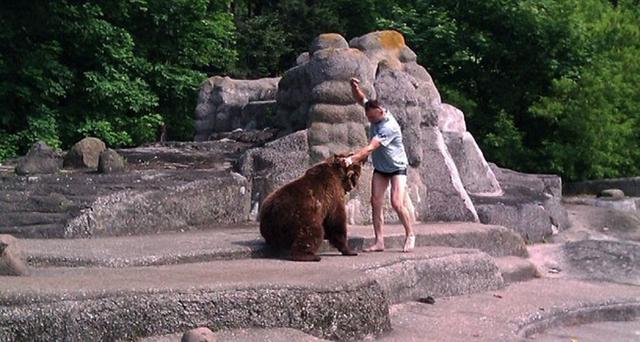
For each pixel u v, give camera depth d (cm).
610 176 2050
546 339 855
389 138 936
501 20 1981
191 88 2339
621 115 2055
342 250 903
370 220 1134
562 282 1127
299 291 679
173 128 2516
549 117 1978
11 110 2006
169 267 765
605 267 1209
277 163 1128
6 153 1925
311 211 852
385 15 2762
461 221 1238
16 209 991
